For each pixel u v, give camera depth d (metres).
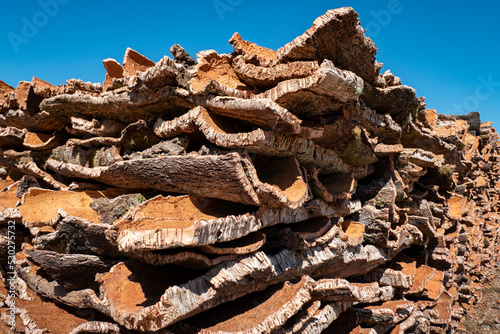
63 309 4.63
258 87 4.02
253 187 3.40
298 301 3.69
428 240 7.56
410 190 6.48
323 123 3.96
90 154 4.91
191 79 3.81
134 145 4.50
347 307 4.98
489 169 13.57
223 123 3.76
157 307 3.02
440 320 7.46
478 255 12.45
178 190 3.99
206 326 3.52
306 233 4.12
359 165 5.18
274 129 3.44
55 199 4.80
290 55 3.71
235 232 3.37
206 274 3.40
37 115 5.52
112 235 3.12
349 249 4.95
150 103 4.09
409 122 5.60
